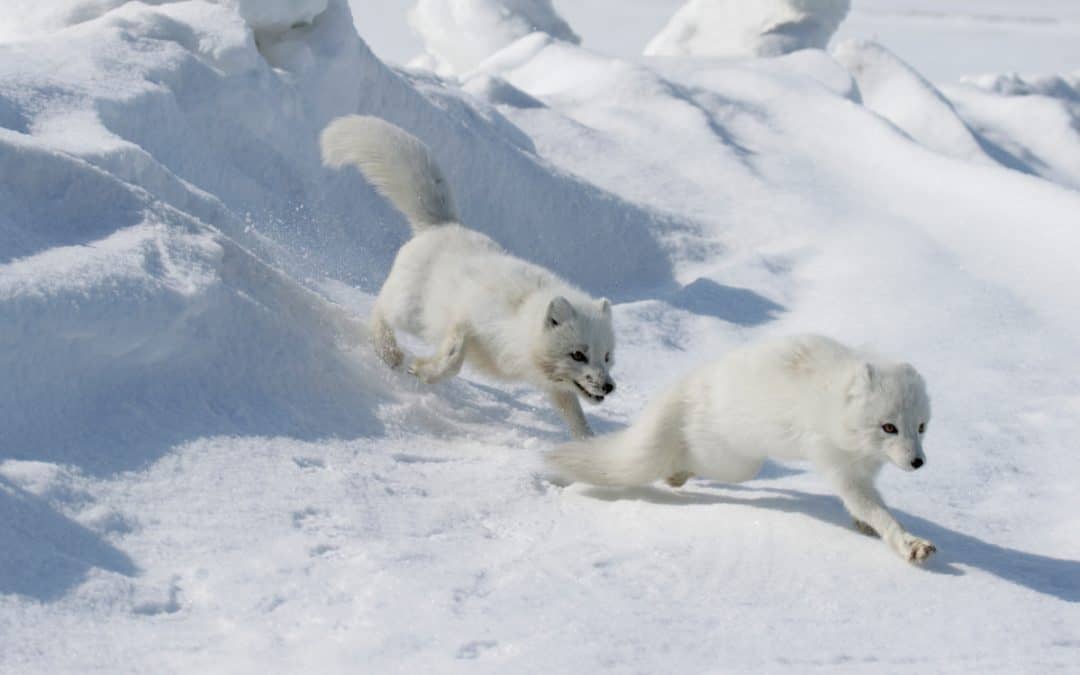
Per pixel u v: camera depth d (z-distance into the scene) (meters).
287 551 6.67
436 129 17.28
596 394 9.79
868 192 20.89
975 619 6.51
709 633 6.14
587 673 5.47
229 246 10.12
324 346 10.12
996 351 14.12
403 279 10.55
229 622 5.85
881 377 7.62
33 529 6.25
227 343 9.05
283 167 14.59
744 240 19.03
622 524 7.96
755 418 8.12
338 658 5.50
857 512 7.74
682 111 23.44
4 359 7.36
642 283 18.08
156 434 7.88
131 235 9.15
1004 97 34.12
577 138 21.64
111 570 6.18
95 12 15.23
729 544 7.55
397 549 6.93
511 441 9.99
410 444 9.38
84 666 5.24
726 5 34.28
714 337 14.76
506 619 6.09
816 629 6.30
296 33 16.05
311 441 8.73
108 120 11.80
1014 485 9.84
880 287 16.56
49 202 9.07
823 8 33.47
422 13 36.84
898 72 31.64
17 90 11.20
